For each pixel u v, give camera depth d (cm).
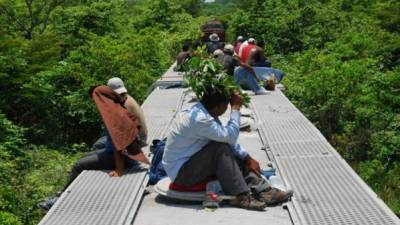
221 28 1984
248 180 555
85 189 596
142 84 1631
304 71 1866
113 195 578
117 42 1980
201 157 534
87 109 1480
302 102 1602
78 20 2159
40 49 1552
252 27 2572
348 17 2564
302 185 595
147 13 3097
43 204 666
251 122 922
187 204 559
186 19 3144
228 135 530
